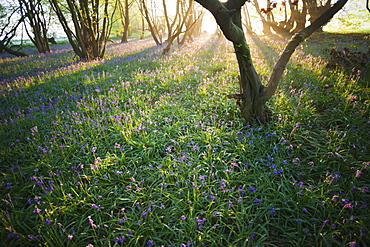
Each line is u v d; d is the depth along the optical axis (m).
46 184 3.53
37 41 19.62
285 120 4.53
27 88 7.77
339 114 4.77
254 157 3.93
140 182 3.36
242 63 4.23
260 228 2.71
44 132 5.01
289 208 2.88
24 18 18.36
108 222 2.86
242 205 2.94
